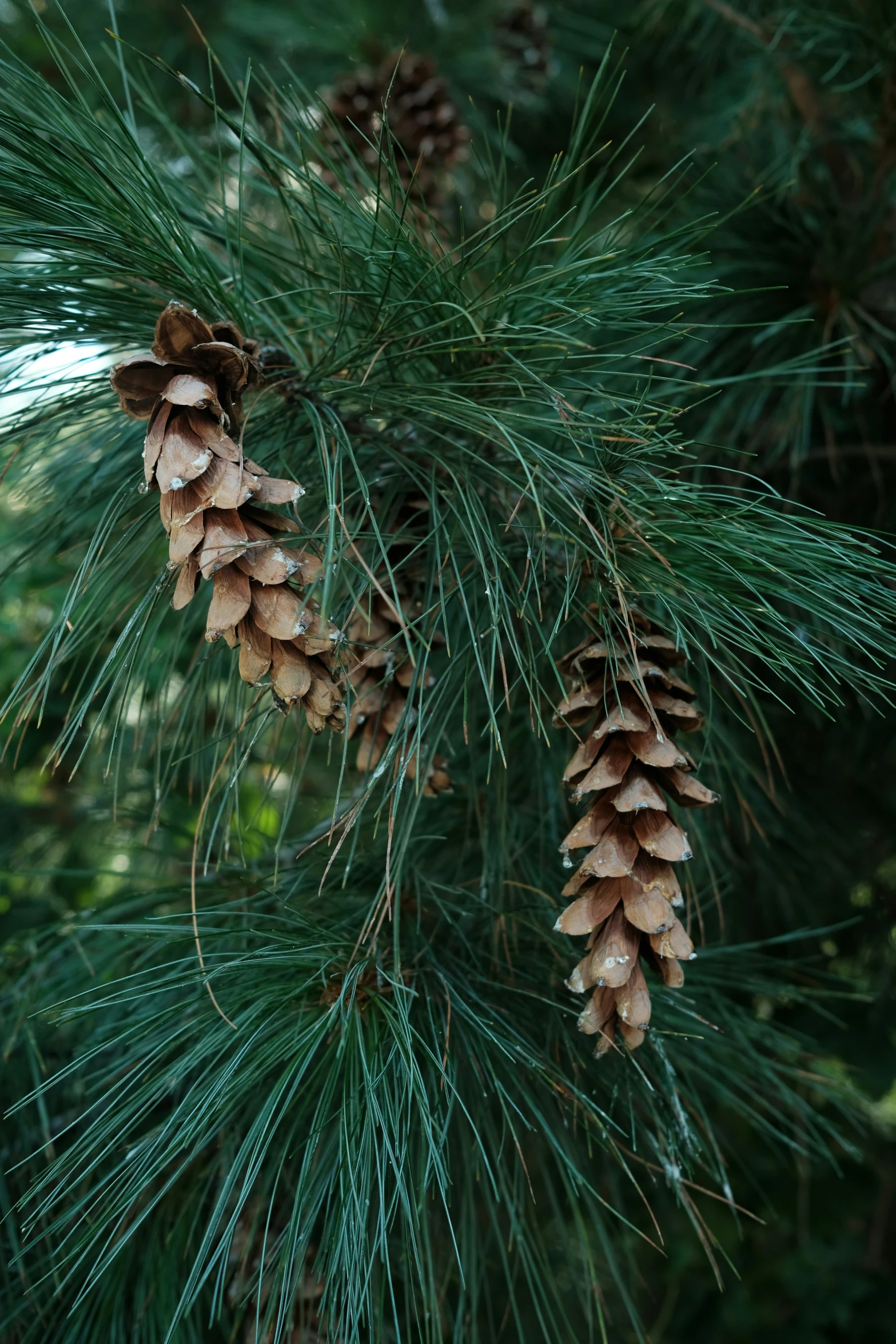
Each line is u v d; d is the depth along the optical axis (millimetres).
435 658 775
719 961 841
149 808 1065
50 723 1340
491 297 712
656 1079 725
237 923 790
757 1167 1367
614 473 696
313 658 646
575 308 717
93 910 833
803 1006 1228
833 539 698
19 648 1363
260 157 701
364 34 1345
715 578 688
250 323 711
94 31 1362
